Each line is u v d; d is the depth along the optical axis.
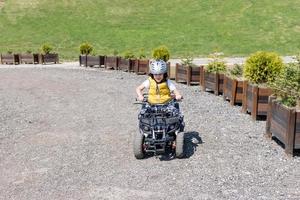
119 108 13.57
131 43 41.19
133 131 10.54
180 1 51.44
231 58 33.97
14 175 7.59
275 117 8.97
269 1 49.47
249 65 13.21
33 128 11.16
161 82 8.34
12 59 34.62
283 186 6.71
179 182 6.95
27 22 47.44
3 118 12.46
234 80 13.38
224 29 43.47
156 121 8.03
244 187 6.68
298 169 7.49
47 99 15.81
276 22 44.41
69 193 6.66
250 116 11.90
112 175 7.39
